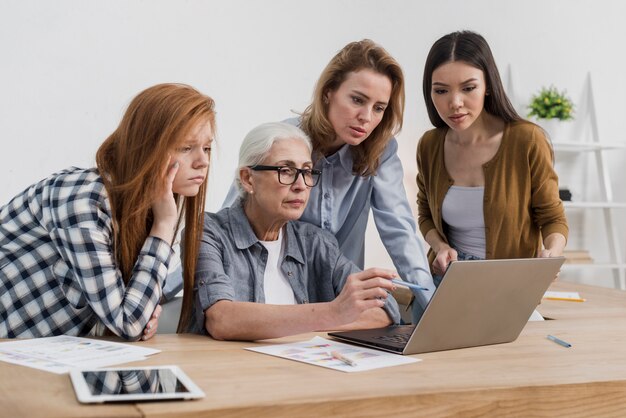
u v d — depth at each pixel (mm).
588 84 5418
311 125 2184
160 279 1646
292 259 1984
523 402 1277
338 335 1680
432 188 2713
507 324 1677
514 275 1590
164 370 1266
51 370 1282
